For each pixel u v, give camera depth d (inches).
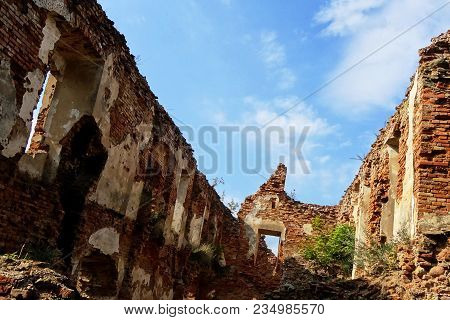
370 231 476.7
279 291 385.4
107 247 411.8
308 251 636.7
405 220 364.5
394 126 433.1
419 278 308.0
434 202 327.6
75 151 376.8
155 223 514.3
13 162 293.4
